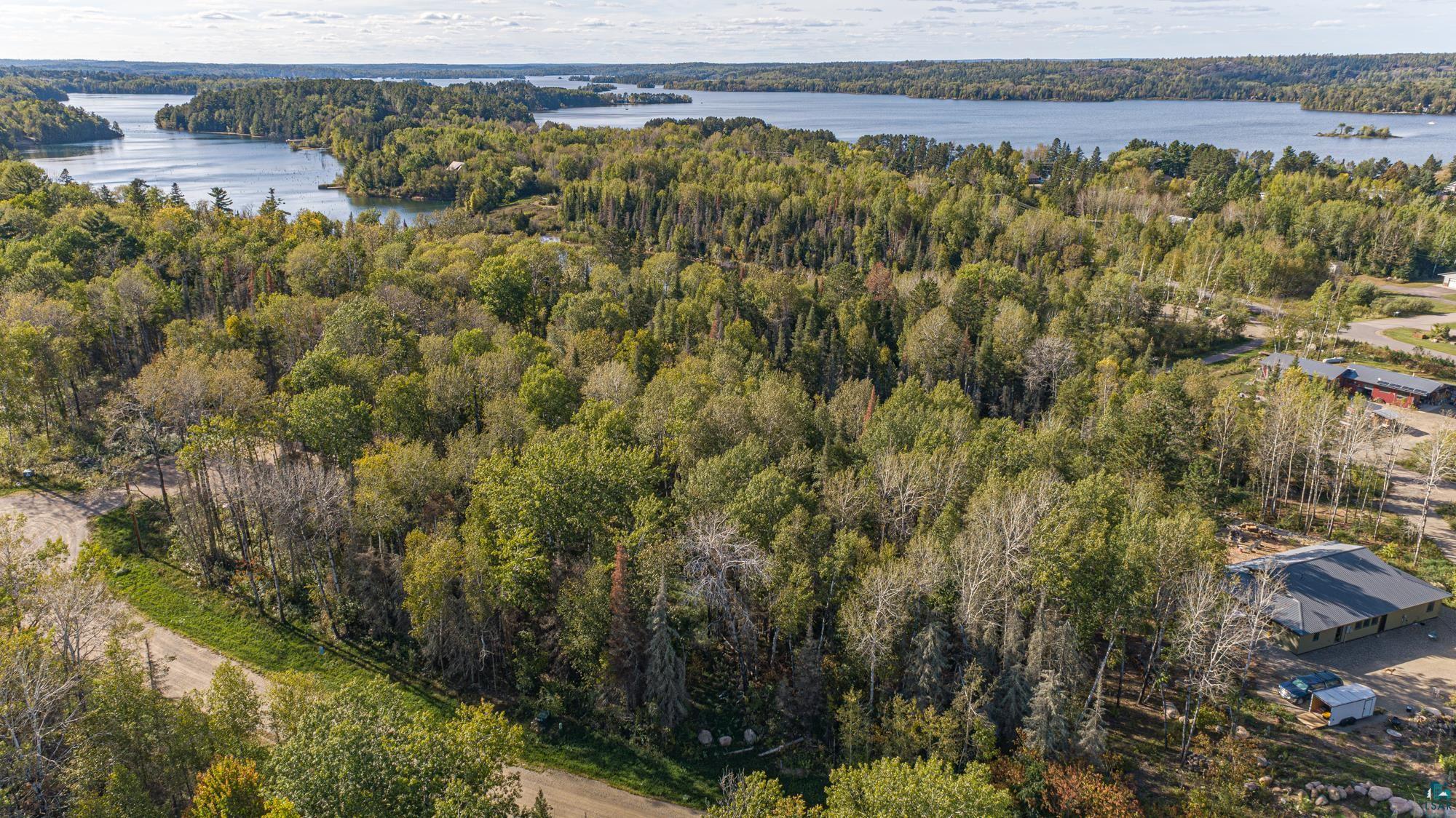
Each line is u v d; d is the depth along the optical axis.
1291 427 110.56
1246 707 73.44
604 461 81.25
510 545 74.31
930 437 96.19
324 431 91.75
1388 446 126.81
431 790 47.34
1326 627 80.44
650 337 136.00
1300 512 109.12
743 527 76.75
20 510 97.12
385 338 123.12
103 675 57.38
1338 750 68.94
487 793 54.28
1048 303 181.25
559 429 93.06
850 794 52.53
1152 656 75.75
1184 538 73.94
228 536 94.38
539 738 71.44
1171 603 74.94
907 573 69.62
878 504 85.19
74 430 114.94
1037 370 145.25
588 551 79.38
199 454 88.06
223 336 122.06
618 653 71.25
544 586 77.44
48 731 55.22
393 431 99.56
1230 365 171.00
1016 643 67.62
